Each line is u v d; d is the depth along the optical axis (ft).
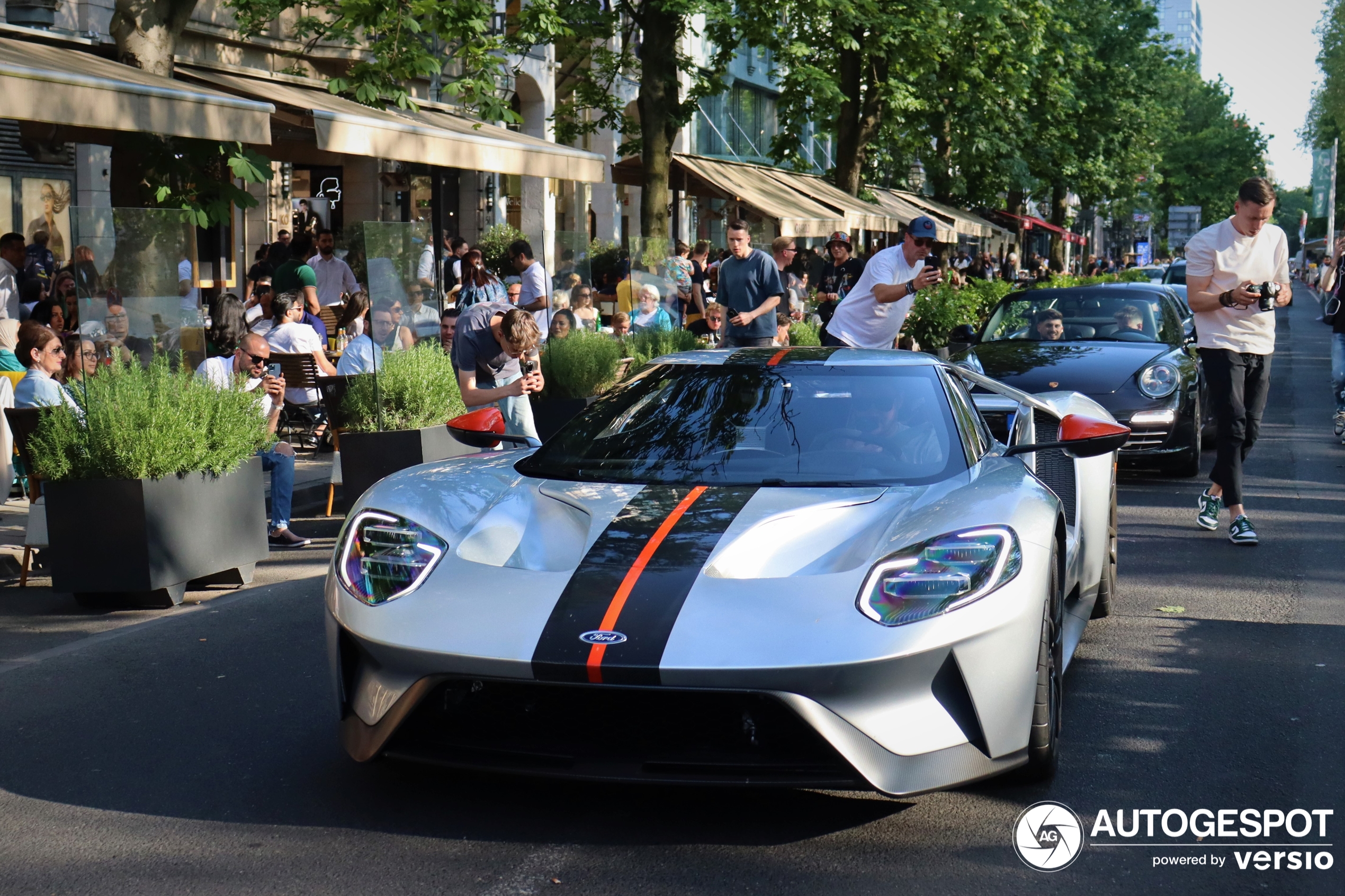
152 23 32.73
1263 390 25.67
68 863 10.89
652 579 11.62
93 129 33.76
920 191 138.62
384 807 12.09
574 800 12.23
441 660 11.18
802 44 66.18
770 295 32.71
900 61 78.13
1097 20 140.36
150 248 24.36
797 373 15.75
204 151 34.01
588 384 35.53
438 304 30.81
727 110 116.47
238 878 10.55
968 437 14.78
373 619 11.73
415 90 64.80
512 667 10.94
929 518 12.38
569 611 11.31
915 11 72.90
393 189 70.90
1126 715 14.98
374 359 28.02
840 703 10.84
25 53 29.66
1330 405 50.65
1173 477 33.78
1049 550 12.40
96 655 17.75
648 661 10.73
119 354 22.58
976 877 10.64
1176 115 201.67
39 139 34.30
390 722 11.55
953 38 81.56
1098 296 36.73
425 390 28.55
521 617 11.33
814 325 49.47
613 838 11.36
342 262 46.42
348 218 68.64
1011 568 11.82
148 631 19.10
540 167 46.44
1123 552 24.49
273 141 48.08
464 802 12.20
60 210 52.70
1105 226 295.69
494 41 45.11
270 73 45.42
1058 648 13.24
